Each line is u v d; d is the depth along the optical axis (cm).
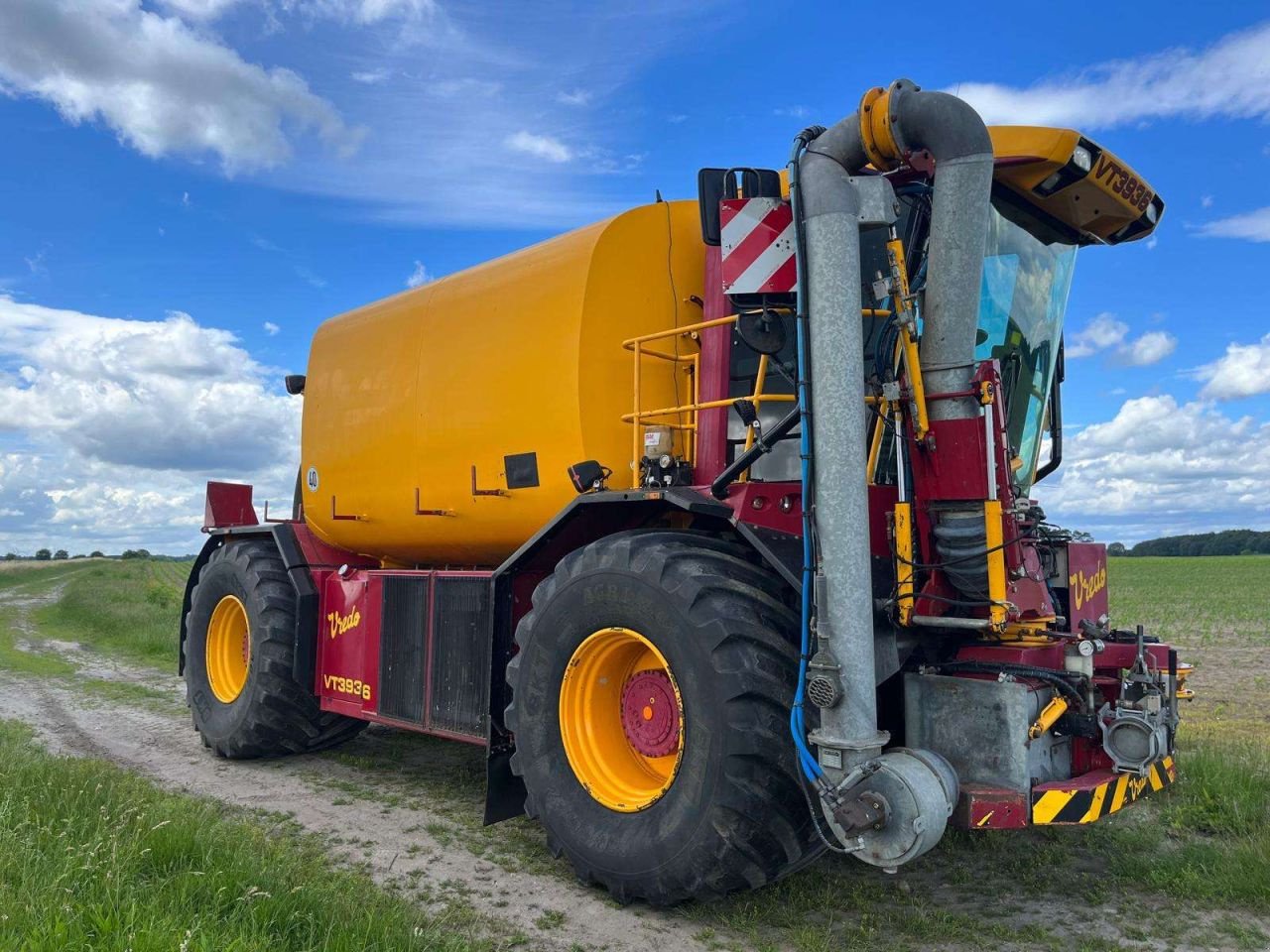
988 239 433
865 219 367
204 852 374
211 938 288
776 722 365
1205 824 493
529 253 550
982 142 365
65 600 2870
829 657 348
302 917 324
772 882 398
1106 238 476
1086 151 407
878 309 391
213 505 786
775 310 404
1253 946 354
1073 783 356
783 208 390
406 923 338
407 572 580
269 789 600
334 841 486
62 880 323
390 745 747
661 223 523
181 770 658
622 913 391
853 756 341
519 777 490
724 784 359
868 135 363
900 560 376
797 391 409
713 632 368
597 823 407
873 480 408
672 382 514
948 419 370
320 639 666
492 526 552
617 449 494
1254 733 763
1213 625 1995
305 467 709
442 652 543
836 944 360
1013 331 456
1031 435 485
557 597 436
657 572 391
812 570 361
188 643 759
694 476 466
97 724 822
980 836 483
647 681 425
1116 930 372
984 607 375
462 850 474
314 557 689
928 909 394
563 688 431
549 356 502
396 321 632
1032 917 386
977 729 360
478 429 543
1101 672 409
